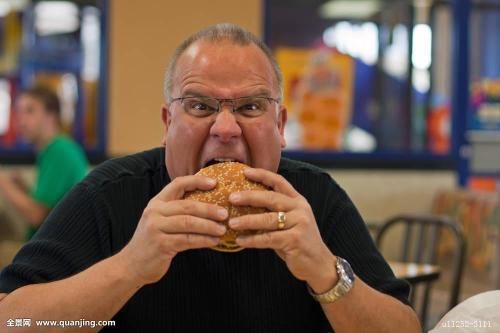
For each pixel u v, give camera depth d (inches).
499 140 195.2
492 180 195.8
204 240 41.1
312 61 183.9
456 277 105.1
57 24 169.6
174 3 178.5
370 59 186.5
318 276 44.6
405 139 190.4
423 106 190.4
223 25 51.9
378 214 187.8
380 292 52.0
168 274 52.5
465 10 190.7
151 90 177.6
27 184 167.6
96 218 54.4
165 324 52.4
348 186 186.5
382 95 187.8
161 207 42.0
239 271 53.1
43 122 136.3
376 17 186.5
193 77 48.3
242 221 40.9
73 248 52.6
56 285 47.2
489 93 194.2
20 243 156.5
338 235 56.9
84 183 56.5
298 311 54.2
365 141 187.8
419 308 139.5
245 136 48.4
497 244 152.4
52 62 169.5
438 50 190.4
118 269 44.7
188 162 49.0
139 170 57.9
